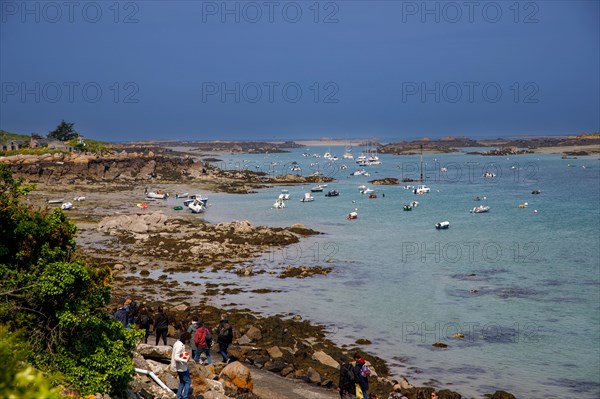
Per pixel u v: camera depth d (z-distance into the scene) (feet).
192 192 529.45
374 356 134.92
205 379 78.43
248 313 167.32
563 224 348.79
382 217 388.98
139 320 111.34
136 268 222.07
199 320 148.87
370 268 230.27
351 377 86.79
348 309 173.27
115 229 301.63
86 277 62.95
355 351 137.28
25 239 64.08
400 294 190.70
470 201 476.13
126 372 63.62
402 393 99.40
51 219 67.36
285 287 199.11
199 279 208.44
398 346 142.10
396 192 549.54
